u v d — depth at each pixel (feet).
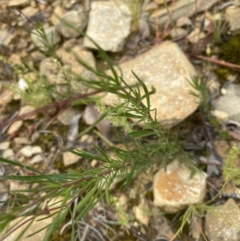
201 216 0.63
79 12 0.80
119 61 0.79
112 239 0.66
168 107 0.68
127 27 0.79
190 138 0.69
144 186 0.67
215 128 0.69
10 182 0.72
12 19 0.86
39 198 0.36
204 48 0.76
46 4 0.86
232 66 0.72
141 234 0.65
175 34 0.79
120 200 0.67
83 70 0.77
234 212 0.61
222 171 0.65
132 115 0.47
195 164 0.66
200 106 0.68
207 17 0.78
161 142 0.59
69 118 0.75
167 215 0.65
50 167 0.73
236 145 0.67
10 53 0.83
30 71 0.81
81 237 0.66
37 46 0.82
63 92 0.75
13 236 0.64
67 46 0.81
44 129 0.76
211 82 0.70
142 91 0.69
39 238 0.65
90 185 0.46
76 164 0.72
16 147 0.76
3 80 0.81
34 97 0.73
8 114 0.78
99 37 0.79
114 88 0.37
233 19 0.76
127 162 0.57
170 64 0.71
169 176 0.65
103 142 0.72
